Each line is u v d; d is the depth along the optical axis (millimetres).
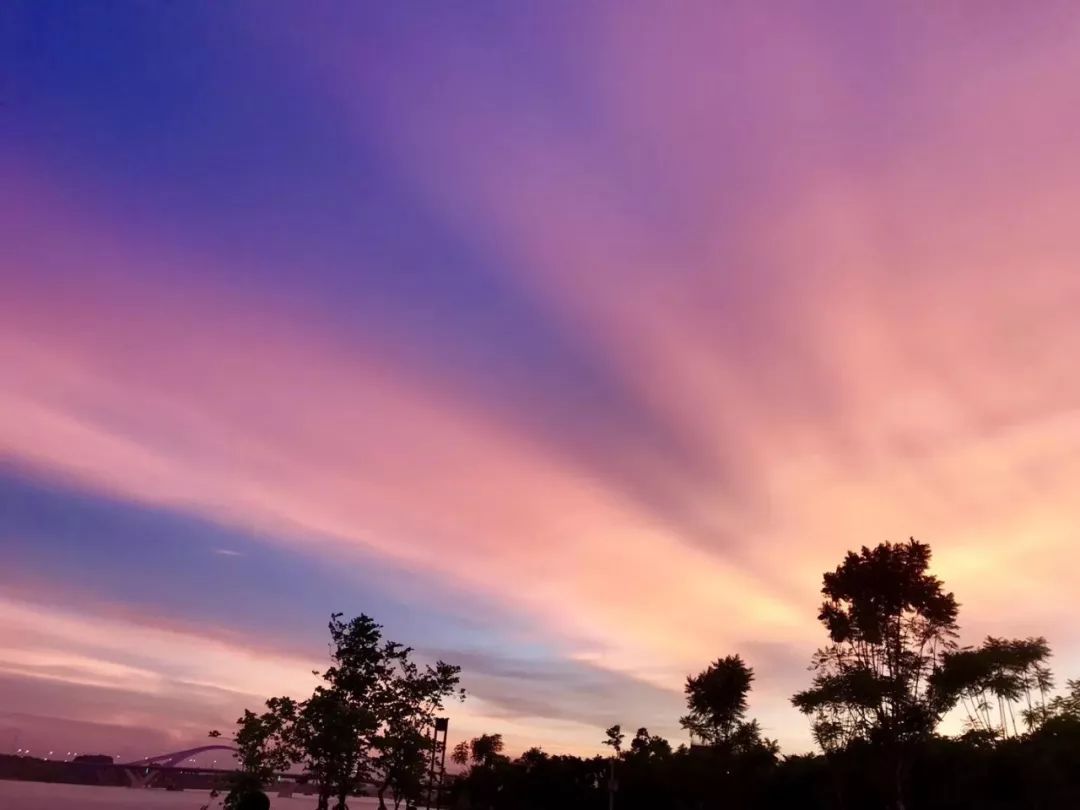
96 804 83750
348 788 31844
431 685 36094
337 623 34188
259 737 30406
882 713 46750
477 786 98938
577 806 80938
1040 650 49250
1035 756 45938
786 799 59844
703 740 70750
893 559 49188
